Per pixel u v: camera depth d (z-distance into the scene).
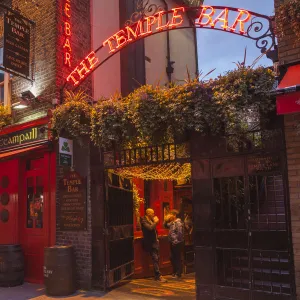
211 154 6.71
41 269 8.92
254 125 6.20
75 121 8.03
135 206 9.51
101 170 8.06
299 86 5.01
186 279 8.95
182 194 11.81
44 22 9.42
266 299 5.99
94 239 8.00
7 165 9.96
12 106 9.61
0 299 7.59
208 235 6.64
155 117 6.75
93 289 7.92
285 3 5.96
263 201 6.24
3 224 9.84
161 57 12.07
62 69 9.20
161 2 12.16
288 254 5.82
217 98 6.07
